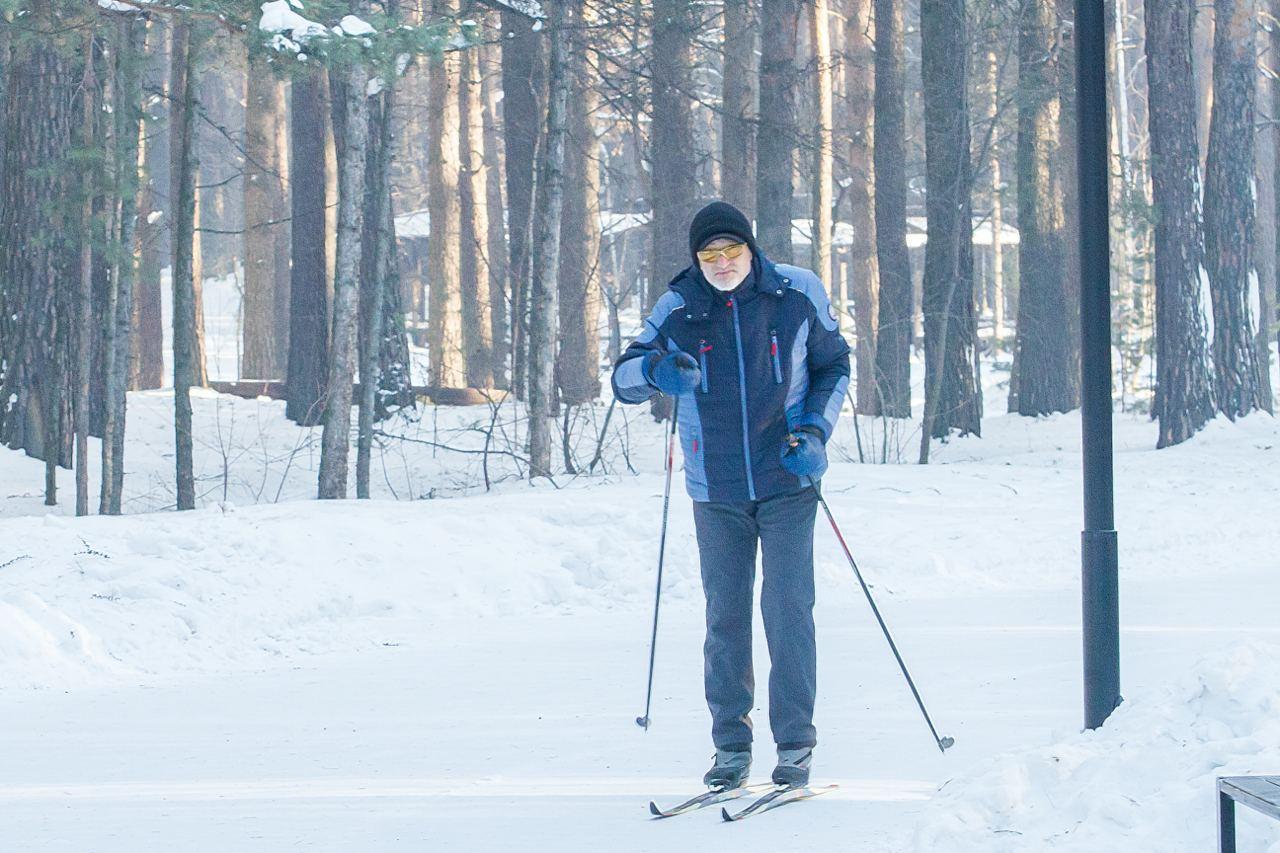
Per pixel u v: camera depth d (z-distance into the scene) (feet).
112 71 70.38
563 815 20.35
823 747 24.39
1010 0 117.29
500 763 24.48
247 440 101.81
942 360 99.81
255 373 153.89
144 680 36.24
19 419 89.25
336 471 73.51
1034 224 122.52
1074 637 37.29
